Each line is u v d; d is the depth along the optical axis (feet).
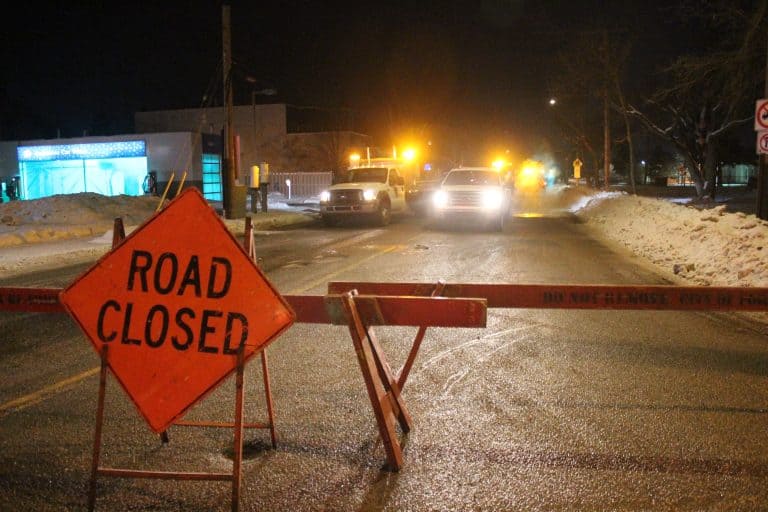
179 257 14.02
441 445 16.28
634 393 19.83
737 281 35.04
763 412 18.29
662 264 45.19
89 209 76.18
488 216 69.56
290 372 22.07
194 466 15.21
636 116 116.57
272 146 174.50
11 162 148.56
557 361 23.09
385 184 80.89
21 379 21.68
